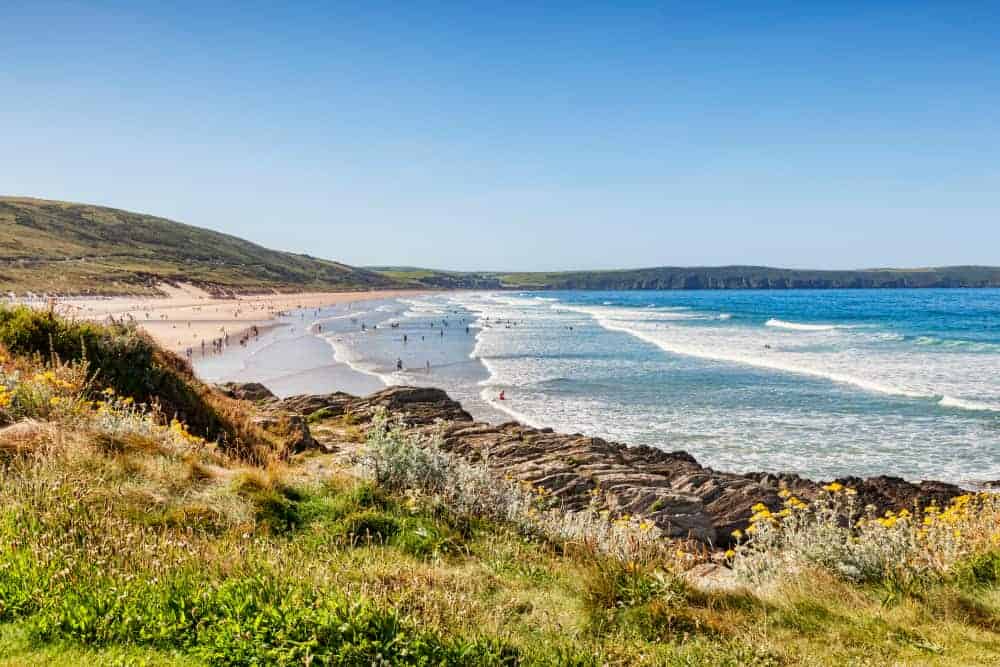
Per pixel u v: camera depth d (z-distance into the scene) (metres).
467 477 9.45
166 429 10.62
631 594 6.07
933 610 6.32
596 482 16.30
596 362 50.19
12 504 6.07
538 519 9.28
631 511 14.39
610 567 6.46
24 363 12.16
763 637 5.55
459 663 4.58
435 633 4.80
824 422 28.98
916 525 8.59
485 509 8.96
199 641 4.48
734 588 6.70
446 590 5.81
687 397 35.12
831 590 6.61
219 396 17.50
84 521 5.89
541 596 6.19
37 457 7.30
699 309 134.00
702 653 5.19
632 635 5.48
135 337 14.88
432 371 46.41
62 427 8.54
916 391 35.34
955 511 9.02
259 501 7.50
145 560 5.38
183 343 61.66
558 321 98.38
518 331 80.12
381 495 8.27
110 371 13.42
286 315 102.94
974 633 5.84
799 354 53.25
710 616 5.91
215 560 5.58
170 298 130.00
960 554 7.40
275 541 6.71
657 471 18.39
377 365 49.50
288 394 37.72
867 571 7.18
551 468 17.20
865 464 22.75
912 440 25.70
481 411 32.16
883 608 6.32
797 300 179.38
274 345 62.31
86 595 4.75
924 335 68.19
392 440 9.62
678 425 28.77
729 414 30.84
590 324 91.81
